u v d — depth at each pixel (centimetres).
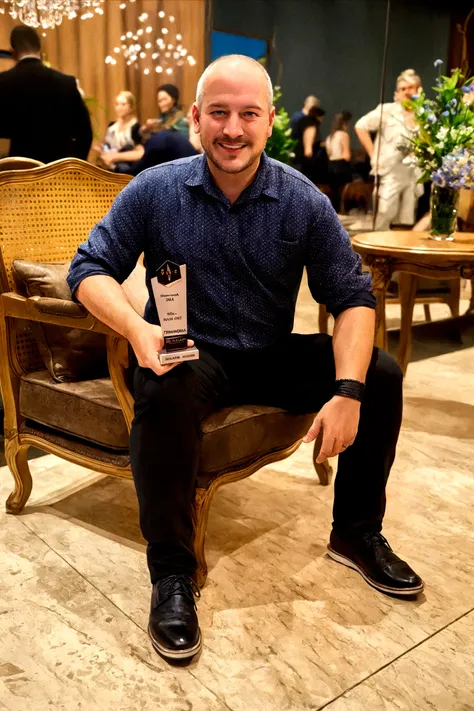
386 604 169
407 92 470
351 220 568
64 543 194
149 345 149
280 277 172
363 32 557
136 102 437
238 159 156
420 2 550
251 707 135
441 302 421
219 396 171
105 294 160
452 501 223
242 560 187
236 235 166
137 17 422
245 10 492
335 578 179
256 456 182
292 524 207
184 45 456
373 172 524
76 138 344
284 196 167
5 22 360
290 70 548
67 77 330
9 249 199
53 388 188
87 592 172
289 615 164
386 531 204
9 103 322
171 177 169
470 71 565
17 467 205
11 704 135
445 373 359
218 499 222
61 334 192
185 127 405
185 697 137
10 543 193
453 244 273
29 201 205
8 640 153
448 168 267
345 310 169
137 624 160
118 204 171
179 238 167
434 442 270
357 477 172
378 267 271
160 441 148
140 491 152
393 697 138
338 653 151
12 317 194
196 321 172
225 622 161
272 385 177
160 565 154
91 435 182
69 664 146
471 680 144
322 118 572
